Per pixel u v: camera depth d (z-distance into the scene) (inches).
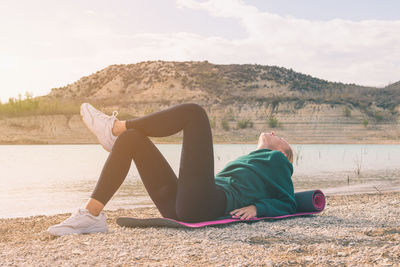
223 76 4909.0
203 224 131.4
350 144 2103.8
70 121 2341.3
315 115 2650.1
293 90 4402.1
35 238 126.6
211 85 4601.4
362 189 345.7
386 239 120.0
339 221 151.9
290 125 2551.7
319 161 773.3
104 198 126.9
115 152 125.3
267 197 147.6
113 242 114.5
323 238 121.6
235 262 95.9
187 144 124.9
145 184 135.3
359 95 3415.4
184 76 4864.7
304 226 138.9
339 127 2518.5
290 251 106.2
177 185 135.9
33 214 229.9
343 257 100.3
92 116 126.2
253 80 4783.5
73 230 125.1
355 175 482.9
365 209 187.0
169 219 133.1
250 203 143.3
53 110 2418.8
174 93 4468.5
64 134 2154.3
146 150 128.1
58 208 252.2
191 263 95.2
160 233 126.0
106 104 3472.0
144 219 136.8
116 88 5236.2
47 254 102.4
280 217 149.8
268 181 145.0
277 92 4382.4
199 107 125.6
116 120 127.8
